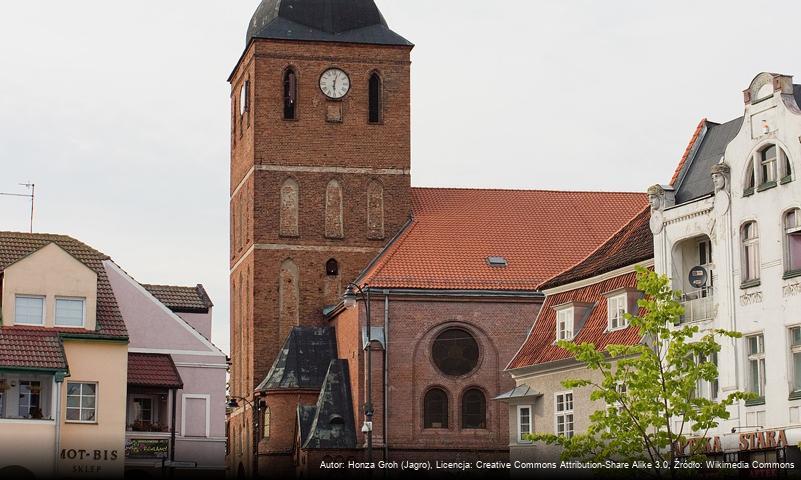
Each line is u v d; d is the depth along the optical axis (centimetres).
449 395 9262
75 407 7319
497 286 9400
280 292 10038
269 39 10219
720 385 6538
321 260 10106
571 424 7431
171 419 7869
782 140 6288
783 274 6234
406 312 9281
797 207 6184
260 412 9700
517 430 7831
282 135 10181
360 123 10275
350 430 9188
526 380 7888
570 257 9781
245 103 10538
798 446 5709
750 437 6206
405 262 9538
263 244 10056
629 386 5497
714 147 7056
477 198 10362
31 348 7206
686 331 5494
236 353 10606
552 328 7875
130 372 7919
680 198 6962
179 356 8231
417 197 10325
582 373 7356
